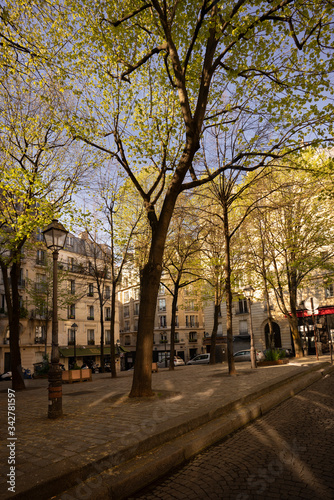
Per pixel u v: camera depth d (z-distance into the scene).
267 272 24.03
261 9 8.02
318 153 20.50
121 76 9.44
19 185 11.91
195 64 10.20
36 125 12.76
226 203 13.23
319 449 4.36
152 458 4.06
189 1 8.45
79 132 9.69
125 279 23.52
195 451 4.59
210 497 3.23
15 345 14.40
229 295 13.16
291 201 15.62
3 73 9.75
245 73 9.89
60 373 6.75
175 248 20.64
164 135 10.98
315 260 21.92
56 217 12.55
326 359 17.97
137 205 19.28
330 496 3.09
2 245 14.31
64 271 34.25
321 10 8.09
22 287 34.19
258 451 4.43
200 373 14.97
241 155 9.83
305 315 30.22
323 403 7.32
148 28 10.02
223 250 21.45
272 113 10.06
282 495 3.17
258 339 35.34
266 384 8.83
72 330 38.31
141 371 8.34
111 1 8.91
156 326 51.03
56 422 6.06
